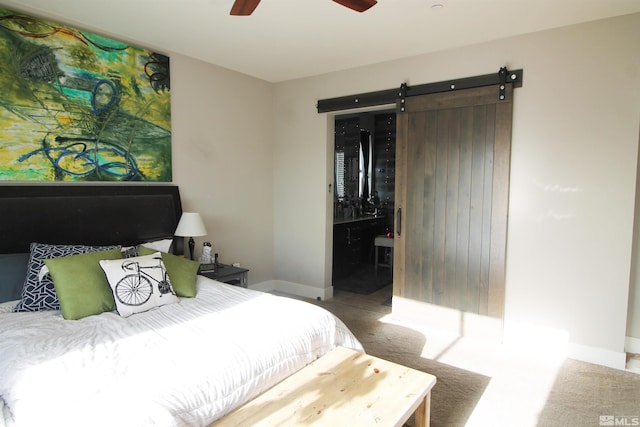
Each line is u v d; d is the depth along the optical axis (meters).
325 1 2.58
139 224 3.23
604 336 2.93
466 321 3.45
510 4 2.60
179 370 1.59
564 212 3.02
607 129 2.84
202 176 3.89
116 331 1.98
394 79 3.78
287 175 4.67
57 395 1.40
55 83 2.78
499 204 3.24
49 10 2.71
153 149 3.41
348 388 1.78
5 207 2.53
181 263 2.83
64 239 2.79
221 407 1.56
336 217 5.95
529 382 2.65
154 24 2.96
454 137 3.42
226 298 2.59
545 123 3.06
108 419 1.29
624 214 2.82
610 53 2.80
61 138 2.82
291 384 1.81
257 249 4.62
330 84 4.23
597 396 2.47
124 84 3.18
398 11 2.72
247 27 3.01
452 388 2.56
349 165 6.57
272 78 4.50
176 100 3.61
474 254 3.38
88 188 2.97
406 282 3.75
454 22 2.90
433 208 3.56
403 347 3.21
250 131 4.42
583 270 2.98
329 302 4.38
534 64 3.07
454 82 3.39
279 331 2.03
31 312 2.25
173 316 2.23
